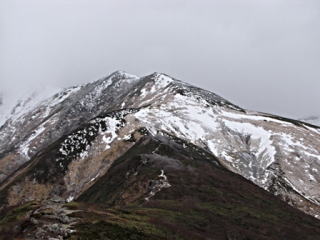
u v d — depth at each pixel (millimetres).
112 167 175000
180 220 98938
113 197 138000
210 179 146375
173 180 136000
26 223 74062
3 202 182750
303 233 122750
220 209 120750
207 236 93500
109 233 71625
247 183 163000
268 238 110062
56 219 74812
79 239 67625
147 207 111750
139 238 73938
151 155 159625
